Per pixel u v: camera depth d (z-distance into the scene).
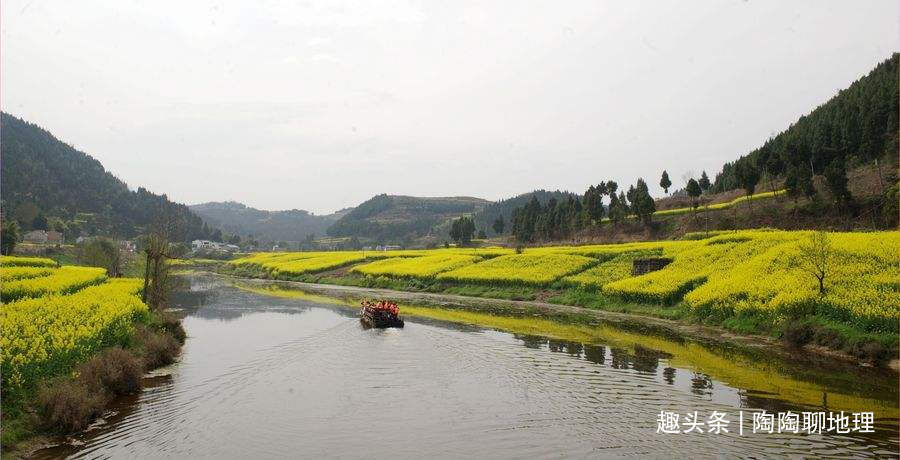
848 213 69.69
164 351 25.25
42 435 15.20
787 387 20.92
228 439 15.70
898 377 22.36
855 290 29.66
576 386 21.25
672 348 28.97
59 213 159.12
